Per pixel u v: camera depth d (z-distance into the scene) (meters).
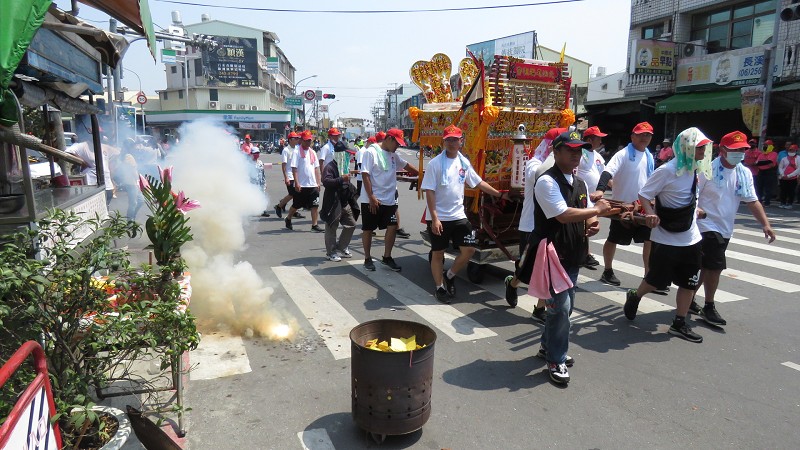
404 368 3.08
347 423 3.49
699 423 3.57
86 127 6.55
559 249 3.96
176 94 60.47
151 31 4.46
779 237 9.85
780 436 3.43
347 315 5.50
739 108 15.45
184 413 3.46
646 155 6.39
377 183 7.06
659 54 17.98
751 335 5.14
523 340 4.94
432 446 3.26
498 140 6.45
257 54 60.41
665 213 4.86
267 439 3.29
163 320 2.87
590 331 5.22
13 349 2.60
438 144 7.09
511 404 3.78
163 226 3.27
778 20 13.86
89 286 2.80
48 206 3.58
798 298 6.28
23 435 1.82
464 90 7.57
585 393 3.96
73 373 2.68
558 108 6.89
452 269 5.95
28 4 2.58
